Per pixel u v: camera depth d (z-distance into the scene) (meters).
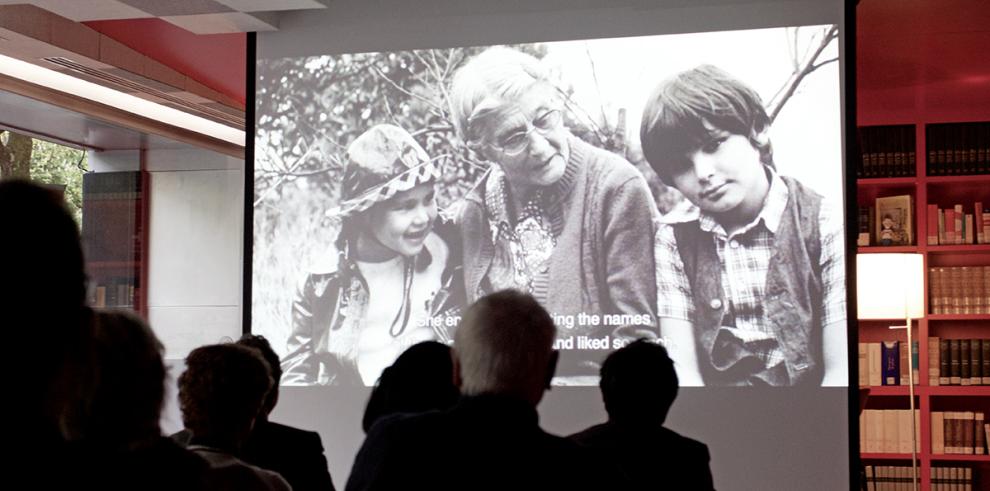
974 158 6.66
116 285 7.73
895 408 6.92
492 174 4.84
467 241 4.84
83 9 4.76
